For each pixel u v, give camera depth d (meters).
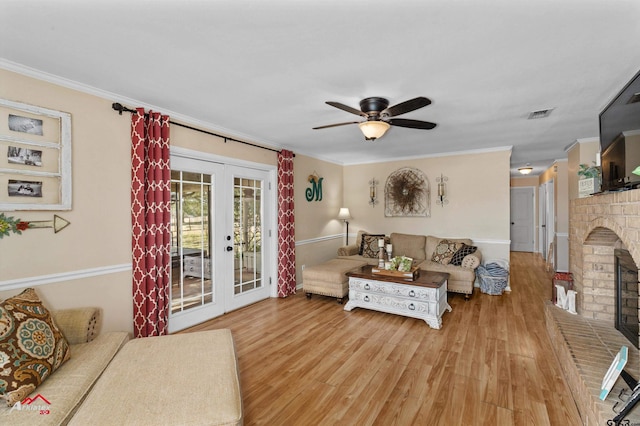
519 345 2.91
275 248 4.61
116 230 2.72
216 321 3.62
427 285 3.41
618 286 2.61
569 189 4.95
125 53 1.97
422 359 2.66
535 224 8.55
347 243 6.41
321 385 2.29
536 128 3.80
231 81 2.41
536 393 2.16
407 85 2.47
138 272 2.84
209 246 3.70
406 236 5.46
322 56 2.01
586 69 2.19
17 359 1.55
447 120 3.45
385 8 1.51
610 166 2.42
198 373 1.71
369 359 2.67
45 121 2.30
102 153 2.62
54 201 2.34
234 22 1.63
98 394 1.52
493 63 2.10
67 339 2.10
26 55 2.00
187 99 2.82
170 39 1.80
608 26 1.66
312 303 4.30
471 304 4.17
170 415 1.38
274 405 2.06
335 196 6.20
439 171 5.48
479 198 5.15
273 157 4.60
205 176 3.66
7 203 2.12
